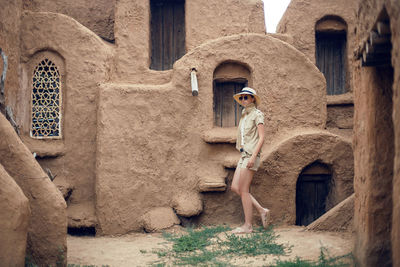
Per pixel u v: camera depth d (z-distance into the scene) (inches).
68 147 276.4
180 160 270.7
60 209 165.5
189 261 177.0
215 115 292.2
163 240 230.2
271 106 275.1
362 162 153.2
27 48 277.6
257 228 231.3
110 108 266.1
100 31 350.3
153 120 270.1
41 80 279.9
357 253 154.8
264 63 278.2
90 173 275.9
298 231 220.2
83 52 280.7
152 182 265.6
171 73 298.5
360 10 145.8
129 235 253.9
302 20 358.9
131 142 265.9
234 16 315.3
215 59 278.5
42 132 279.1
